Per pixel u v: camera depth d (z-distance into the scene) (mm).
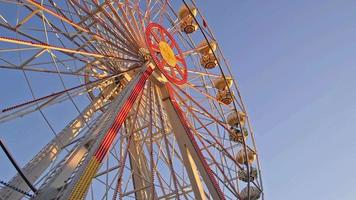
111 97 16562
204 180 14883
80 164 10008
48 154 13000
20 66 12664
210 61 19422
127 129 16781
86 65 15305
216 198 14484
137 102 16344
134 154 16812
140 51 16125
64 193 8969
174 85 17094
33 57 12797
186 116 17125
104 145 10703
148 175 16797
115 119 11812
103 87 16391
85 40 15281
